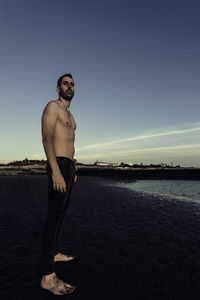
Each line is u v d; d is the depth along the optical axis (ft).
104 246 10.46
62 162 7.28
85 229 13.42
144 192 36.14
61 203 7.09
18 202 23.24
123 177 99.86
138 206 22.09
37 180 64.49
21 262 8.54
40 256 9.16
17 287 6.66
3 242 10.91
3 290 6.48
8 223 14.70
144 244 10.81
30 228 13.48
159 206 22.33
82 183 56.85
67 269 7.96
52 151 6.96
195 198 29.07
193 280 7.21
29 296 6.16
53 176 6.79
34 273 7.62
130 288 6.66
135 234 12.49
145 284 6.92
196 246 10.58
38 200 24.61
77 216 17.07
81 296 6.19
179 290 6.57
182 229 13.71
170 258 9.09
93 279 7.22
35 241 11.09
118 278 7.30
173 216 17.53
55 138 7.39
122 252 9.71
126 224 14.78
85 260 8.79
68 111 8.43
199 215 18.04
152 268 8.12
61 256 8.80
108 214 17.97
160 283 6.98
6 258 8.93
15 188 39.19
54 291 6.34
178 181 72.74
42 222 14.97
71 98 8.48
